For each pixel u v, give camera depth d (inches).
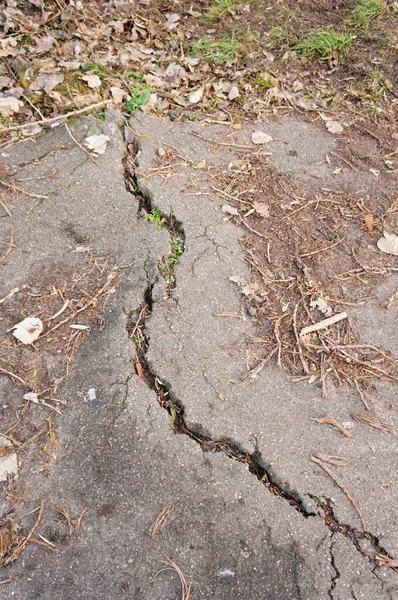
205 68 48.0
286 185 39.3
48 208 35.4
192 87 46.7
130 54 47.0
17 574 22.0
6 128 39.5
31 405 26.5
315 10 57.5
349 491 25.0
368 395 28.2
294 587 22.3
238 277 32.6
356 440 26.5
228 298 31.7
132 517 23.5
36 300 30.5
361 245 35.6
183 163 39.8
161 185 37.6
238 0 57.7
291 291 32.4
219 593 22.0
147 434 25.8
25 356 28.2
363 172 40.9
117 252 33.3
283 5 57.5
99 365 28.0
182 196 37.2
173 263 33.0
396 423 27.3
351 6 57.6
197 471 25.0
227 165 40.3
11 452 25.0
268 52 50.9
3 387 27.0
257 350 29.5
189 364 28.5
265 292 32.1
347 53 51.6
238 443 26.1
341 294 32.5
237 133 43.1
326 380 28.6
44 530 23.1
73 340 29.0
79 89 42.7
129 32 49.9
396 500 24.9
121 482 24.4
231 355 29.2
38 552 22.5
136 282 31.7
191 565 22.6
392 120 45.9
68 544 22.8
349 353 29.7
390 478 25.5
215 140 42.2
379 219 37.4
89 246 33.5
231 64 48.4
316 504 24.5
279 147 42.4
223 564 22.7
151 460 25.1
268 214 36.9
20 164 37.7
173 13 54.6
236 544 23.2
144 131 41.5
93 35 47.2
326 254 34.8
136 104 43.3
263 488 24.8
